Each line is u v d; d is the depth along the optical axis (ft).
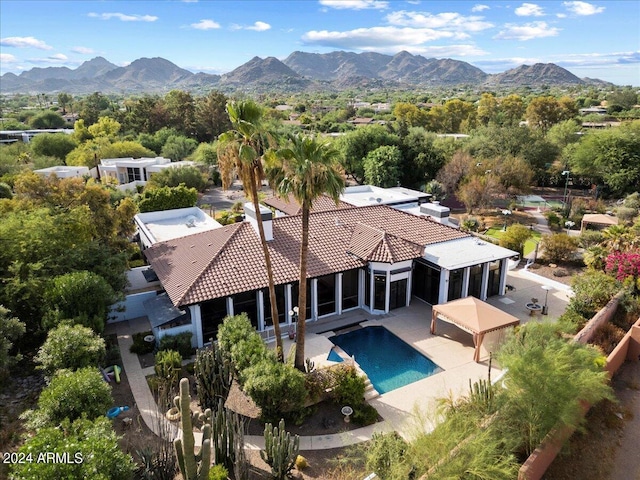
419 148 223.51
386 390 67.97
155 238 109.81
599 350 68.03
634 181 200.44
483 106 456.04
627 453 53.26
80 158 237.66
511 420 49.80
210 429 41.22
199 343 77.71
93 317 73.67
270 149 59.06
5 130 391.24
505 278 100.83
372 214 109.19
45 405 49.32
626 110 460.55
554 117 352.69
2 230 79.87
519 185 198.59
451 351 77.56
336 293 89.92
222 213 167.12
